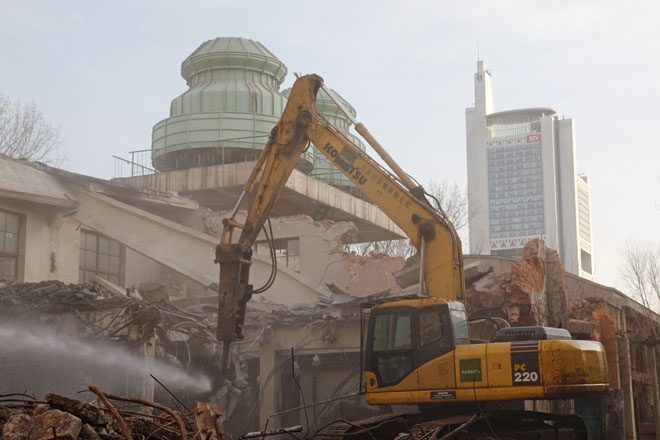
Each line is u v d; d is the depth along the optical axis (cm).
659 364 3884
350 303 2316
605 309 2872
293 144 1811
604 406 1548
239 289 1714
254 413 2344
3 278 2503
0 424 842
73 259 2828
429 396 1392
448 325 1406
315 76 1828
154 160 4003
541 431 1475
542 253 2339
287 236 3388
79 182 2859
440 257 1641
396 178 1731
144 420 864
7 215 2564
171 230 2838
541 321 2209
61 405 810
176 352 2256
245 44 4134
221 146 3772
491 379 1355
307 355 2492
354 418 2333
